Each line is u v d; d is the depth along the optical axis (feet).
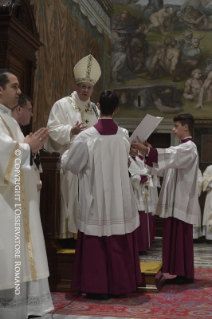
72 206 19.36
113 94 16.92
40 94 31.14
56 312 14.51
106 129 16.69
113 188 16.47
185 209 19.34
